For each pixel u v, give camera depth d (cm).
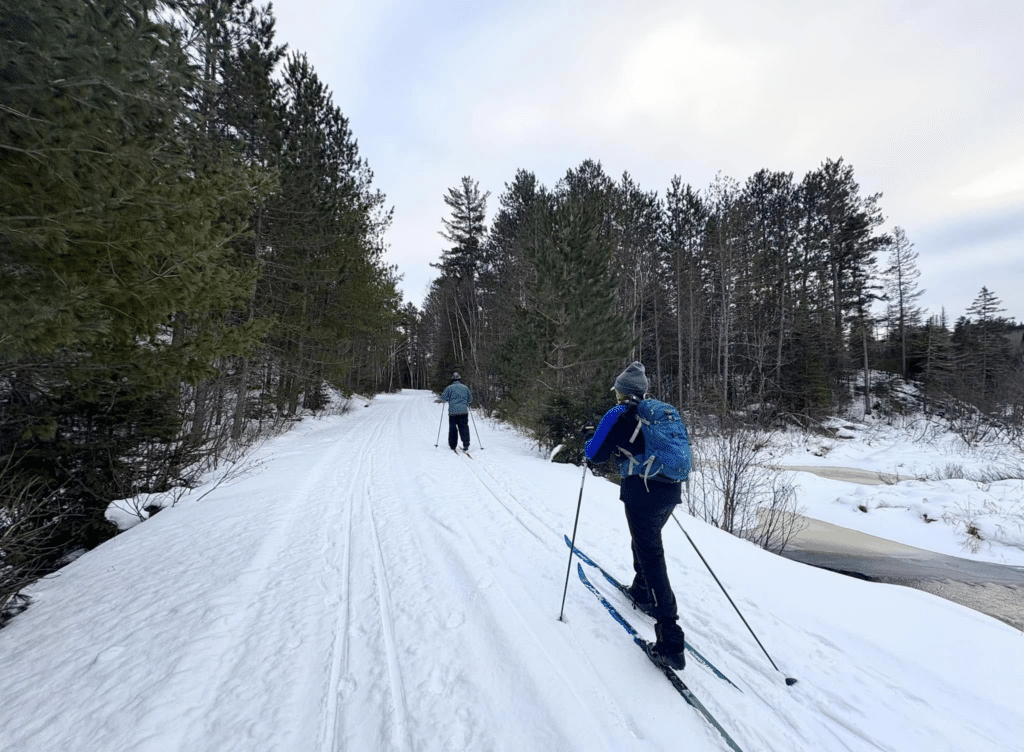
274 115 1257
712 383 2447
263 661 266
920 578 613
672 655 251
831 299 3084
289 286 1491
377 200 2158
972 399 2566
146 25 375
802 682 250
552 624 307
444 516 546
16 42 281
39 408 589
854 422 2717
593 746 204
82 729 215
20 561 438
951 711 226
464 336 3866
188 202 475
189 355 533
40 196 333
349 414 2286
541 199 2005
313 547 450
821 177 2905
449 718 222
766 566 403
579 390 1183
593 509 574
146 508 650
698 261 2700
